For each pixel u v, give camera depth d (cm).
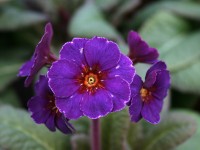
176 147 22
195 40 29
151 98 17
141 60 18
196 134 24
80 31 27
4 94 28
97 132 18
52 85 15
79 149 21
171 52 28
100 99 15
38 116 16
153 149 21
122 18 31
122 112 20
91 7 30
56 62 15
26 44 32
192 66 27
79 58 15
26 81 16
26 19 29
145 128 23
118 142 21
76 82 15
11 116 21
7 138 20
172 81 27
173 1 33
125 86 15
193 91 26
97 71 16
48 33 16
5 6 31
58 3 32
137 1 31
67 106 15
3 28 29
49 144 21
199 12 30
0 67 29
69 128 16
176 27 30
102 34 27
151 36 29
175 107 28
